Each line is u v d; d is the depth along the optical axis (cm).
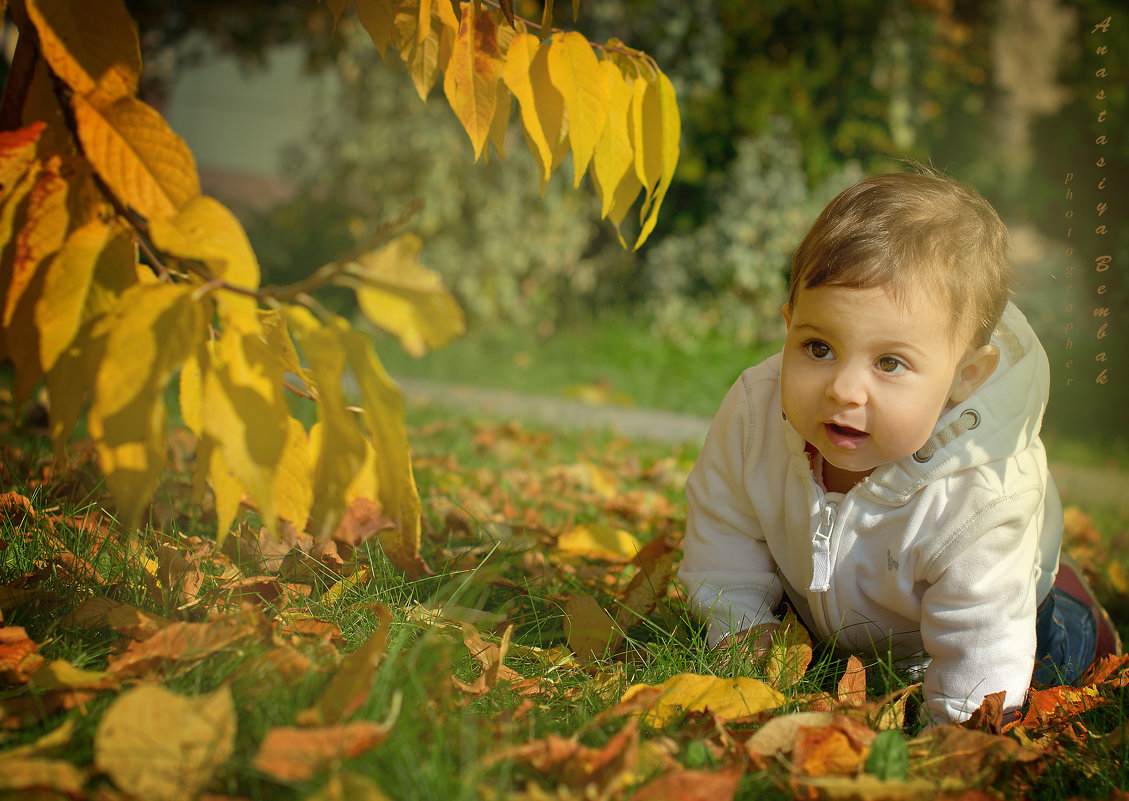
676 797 109
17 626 137
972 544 153
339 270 110
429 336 110
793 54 832
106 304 122
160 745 105
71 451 252
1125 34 878
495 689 145
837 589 168
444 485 297
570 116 147
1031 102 997
